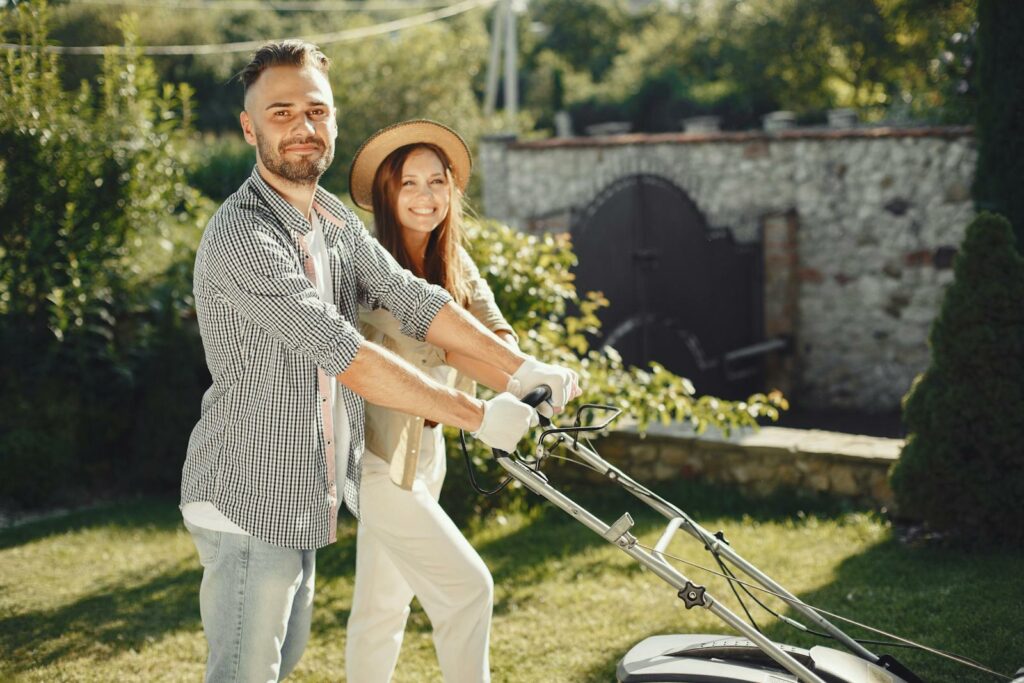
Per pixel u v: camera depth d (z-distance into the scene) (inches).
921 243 411.8
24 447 265.1
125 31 306.3
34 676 156.2
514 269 227.8
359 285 109.7
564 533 220.2
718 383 418.0
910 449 201.5
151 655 164.2
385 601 123.0
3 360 277.0
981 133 300.0
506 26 784.9
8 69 280.8
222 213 96.8
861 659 107.1
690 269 402.6
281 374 95.8
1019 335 190.4
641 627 165.6
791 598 109.0
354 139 696.4
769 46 940.6
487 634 114.4
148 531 238.8
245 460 96.1
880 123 517.7
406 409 94.7
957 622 158.6
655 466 248.7
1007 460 191.3
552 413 107.2
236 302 93.5
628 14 1406.3
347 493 104.3
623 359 373.7
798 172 428.1
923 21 516.7
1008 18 289.4
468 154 126.8
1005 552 191.2
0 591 197.6
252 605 97.6
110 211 290.4
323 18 1325.0
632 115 987.9
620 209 375.2
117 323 295.3
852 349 428.8
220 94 987.3
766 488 236.1
